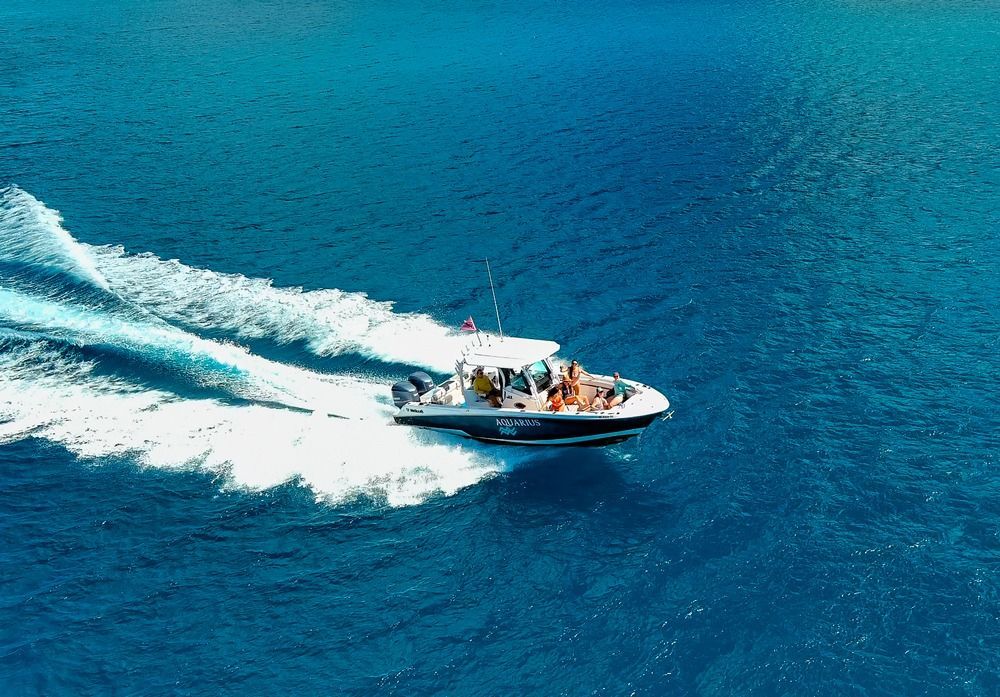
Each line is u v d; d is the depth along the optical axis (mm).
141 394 34719
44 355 37188
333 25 118125
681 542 26547
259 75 89875
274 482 30172
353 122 71812
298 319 39719
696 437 31203
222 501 29531
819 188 52906
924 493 27688
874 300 39562
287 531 28172
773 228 47656
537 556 26531
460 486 29609
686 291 41344
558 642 23656
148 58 100938
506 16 120312
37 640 24688
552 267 44625
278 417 33000
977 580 24344
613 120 68938
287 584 26188
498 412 29812
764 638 23188
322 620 24906
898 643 22734
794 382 33906
